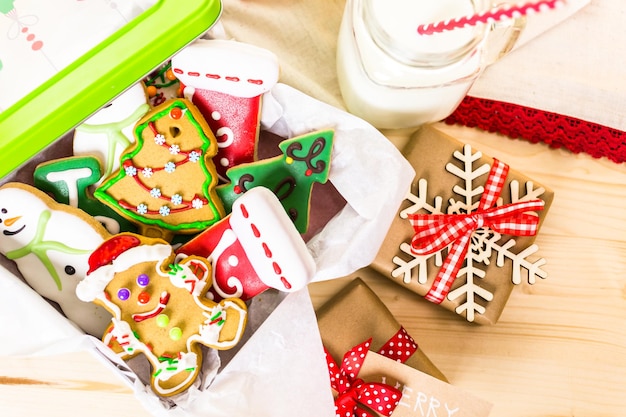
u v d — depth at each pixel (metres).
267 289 0.48
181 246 0.46
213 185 0.45
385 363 0.46
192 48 0.42
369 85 0.46
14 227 0.44
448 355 0.49
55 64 0.41
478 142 0.51
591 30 0.50
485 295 0.48
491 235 0.48
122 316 0.44
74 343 0.41
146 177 0.45
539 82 0.50
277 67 0.43
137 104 0.45
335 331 0.47
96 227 0.45
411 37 0.42
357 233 0.45
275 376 0.44
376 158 0.45
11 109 0.40
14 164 0.41
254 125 0.46
